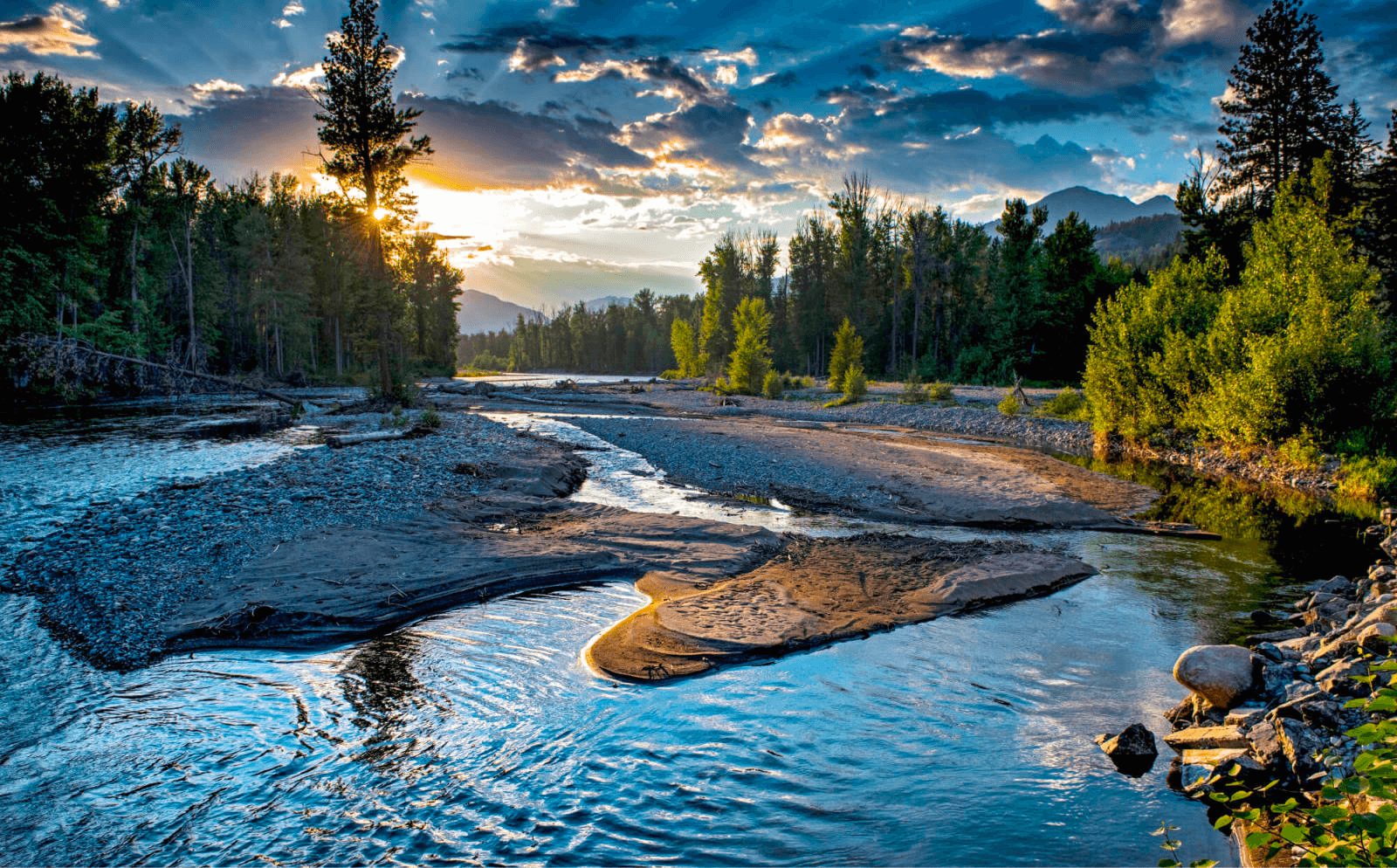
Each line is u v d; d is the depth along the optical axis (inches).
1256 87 1567.4
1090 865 175.0
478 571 415.2
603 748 235.6
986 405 1512.1
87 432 1052.5
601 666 299.6
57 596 360.8
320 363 3031.5
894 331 2568.9
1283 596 397.1
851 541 495.8
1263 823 184.2
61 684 277.3
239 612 338.0
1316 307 780.6
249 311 2512.3
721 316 3501.5
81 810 197.3
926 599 382.9
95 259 1777.8
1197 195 1690.5
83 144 1611.7
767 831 191.2
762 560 454.3
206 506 526.3
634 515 550.0
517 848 183.0
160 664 298.4
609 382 3280.0
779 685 284.7
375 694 275.0
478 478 668.1
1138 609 378.3
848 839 187.5
